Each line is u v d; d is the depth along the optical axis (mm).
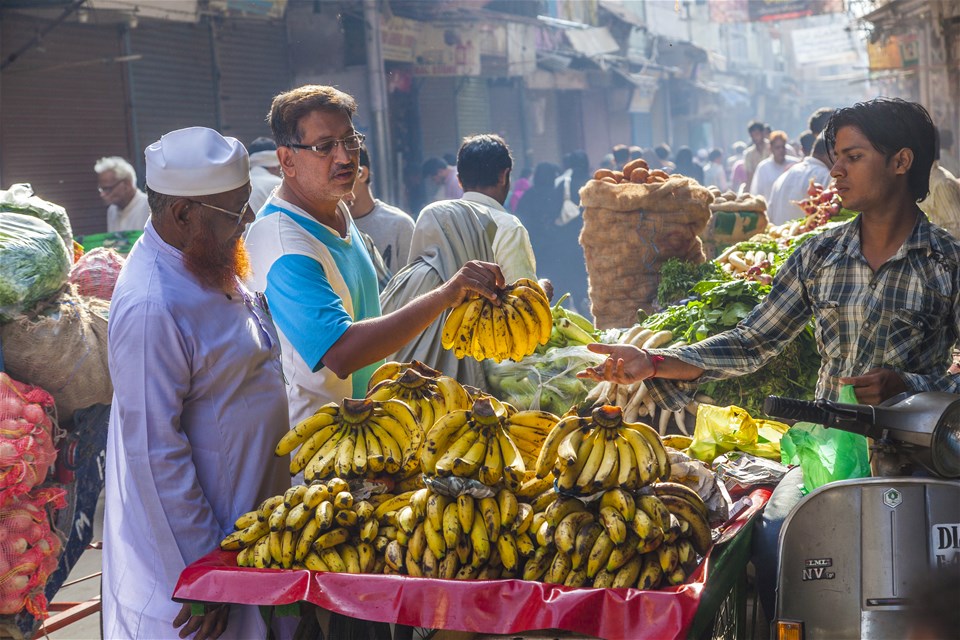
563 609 2424
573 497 2643
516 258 4953
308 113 3248
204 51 12500
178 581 2688
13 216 4180
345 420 2979
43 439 3900
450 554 2619
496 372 4707
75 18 10516
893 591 2547
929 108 14914
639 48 25000
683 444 3590
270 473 3035
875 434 2645
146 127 11758
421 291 4633
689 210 6094
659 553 2564
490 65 16609
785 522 2668
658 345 4742
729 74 35344
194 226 2848
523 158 20125
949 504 2531
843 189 2969
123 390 2781
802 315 3219
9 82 10031
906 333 2951
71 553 4121
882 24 16344
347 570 2699
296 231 3283
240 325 2951
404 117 15211
